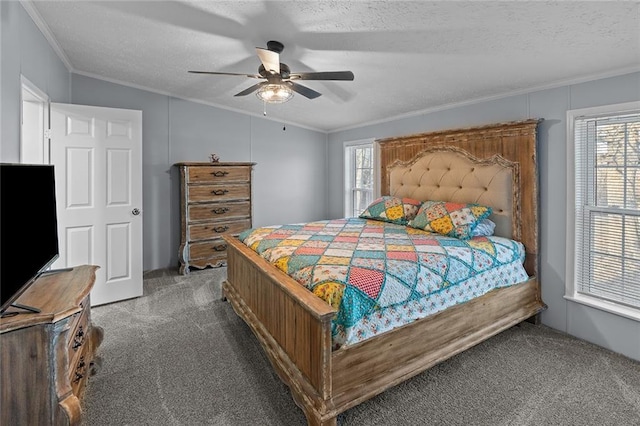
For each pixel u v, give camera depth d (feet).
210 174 14.82
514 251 9.17
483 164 10.59
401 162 13.46
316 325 5.57
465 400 6.49
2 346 4.35
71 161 10.59
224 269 15.28
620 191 8.16
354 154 18.35
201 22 8.48
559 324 9.28
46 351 4.57
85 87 13.12
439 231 9.85
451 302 7.36
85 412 6.18
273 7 7.42
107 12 8.39
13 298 4.60
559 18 6.43
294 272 6.94
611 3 5.82
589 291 8.80
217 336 9.13
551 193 9.34
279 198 18.47
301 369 6.13
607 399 6.51
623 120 8.06
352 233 10.00
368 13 7.22
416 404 6.39
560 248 9.20
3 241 4.39
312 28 8.09
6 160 6.82
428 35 7.76
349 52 9.15
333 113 15.79
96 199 11.06
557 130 9.15
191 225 14.56
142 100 14.51
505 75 9.25
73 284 5.74
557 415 6.08
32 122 9.97
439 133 11.76
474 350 8.30
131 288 11.78
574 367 7.58
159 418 6.06
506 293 8.77
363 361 5.99
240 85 13.71
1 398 4.38
